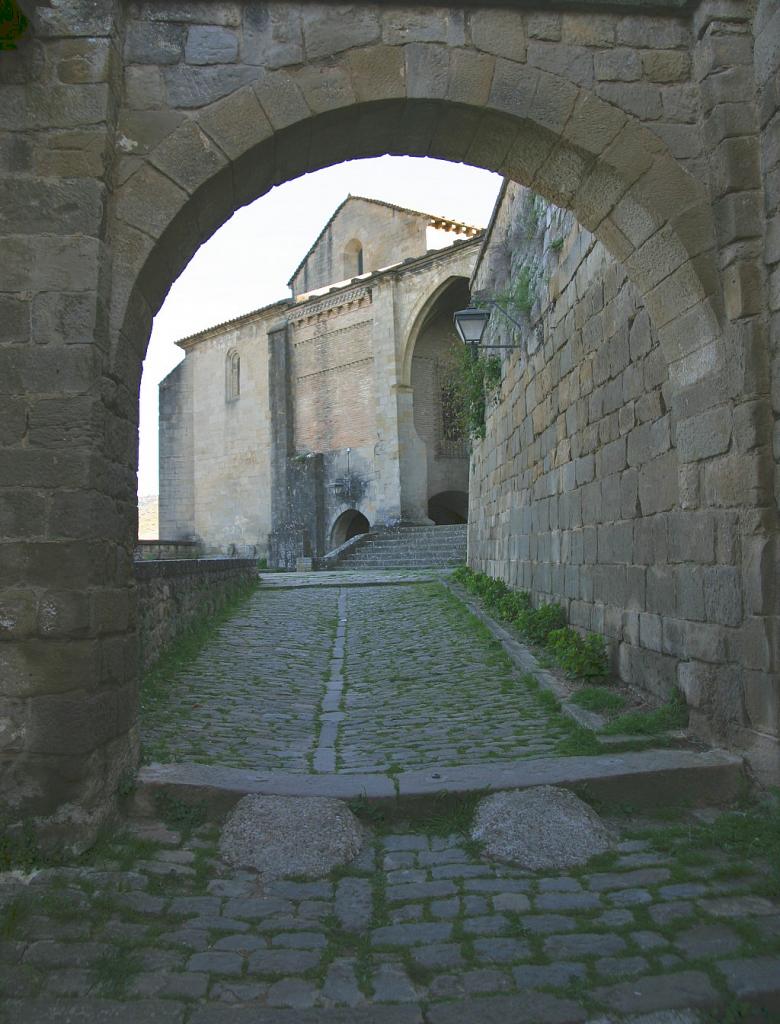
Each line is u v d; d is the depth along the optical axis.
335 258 34.69
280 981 2.85
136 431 4.71
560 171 5.09
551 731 5.61
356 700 7.36
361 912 3.32
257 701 7.11
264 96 4.55
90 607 3.96
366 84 4.62
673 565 5.57
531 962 2.93
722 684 4.70
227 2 4.59
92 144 4.21
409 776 4.46
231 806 4.23
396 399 29.58
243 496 35.81
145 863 3.73
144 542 22.08
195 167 4.45
